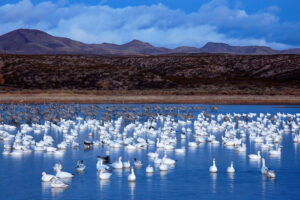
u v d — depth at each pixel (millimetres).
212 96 140125
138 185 37406
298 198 34312
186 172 42062
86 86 159125
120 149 54344
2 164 44844
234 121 88562
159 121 89000
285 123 86875
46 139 57062
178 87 164125
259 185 37844
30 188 36406
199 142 60562
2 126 75812
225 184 38000
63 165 44531
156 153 46469
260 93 146875
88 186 37000
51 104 104062
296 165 45375
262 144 57000
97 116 92812
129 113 85438
